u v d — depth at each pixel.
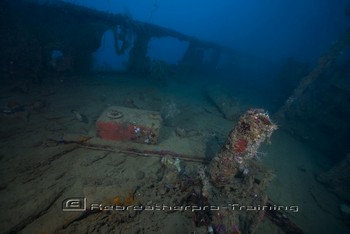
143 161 4.93
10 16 7.08
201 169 4.17
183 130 6.43
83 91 8.17
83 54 9.43
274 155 7.63
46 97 7.03
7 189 3.60
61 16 8.16
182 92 11.34
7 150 4.43
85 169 4.38
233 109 9.59
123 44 10.88
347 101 9.28
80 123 6.02
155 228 3.42
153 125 5.16
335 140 9.36
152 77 11.38
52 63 8.59
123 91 9.20
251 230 3.77
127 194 3.74
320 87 11.02
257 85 19.30
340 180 6.52
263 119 3.54
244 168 4.28
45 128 5.43
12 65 7.39
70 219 3.24
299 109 10.34
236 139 3.77
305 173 7.08
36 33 7.84
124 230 3.29
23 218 3.17
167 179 4.32
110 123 4.95
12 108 5.75
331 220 5.35
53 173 4.12
